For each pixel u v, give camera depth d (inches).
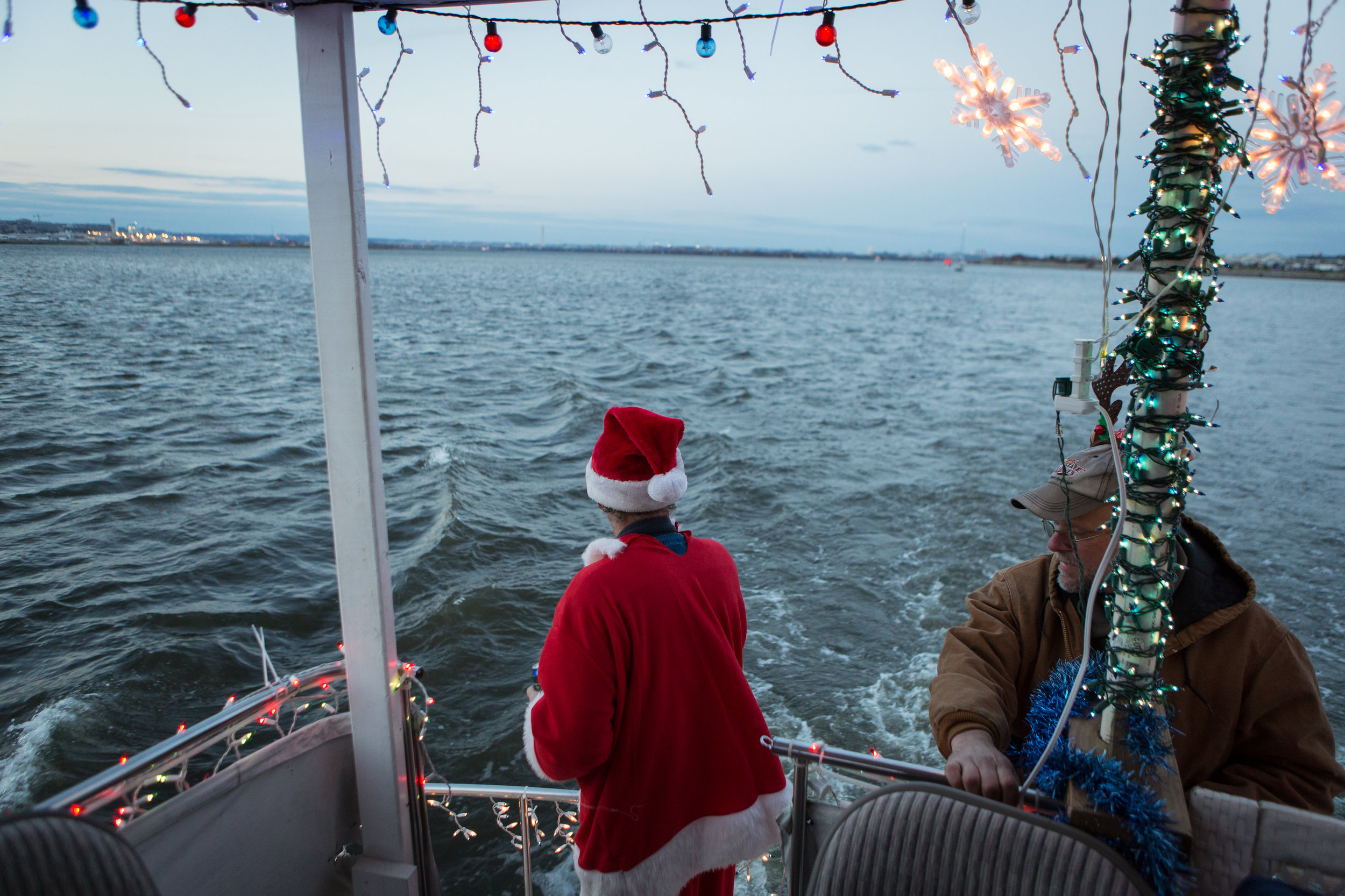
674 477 67.0
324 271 70.0
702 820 65.4
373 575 75.0
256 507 518.0
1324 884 51.4
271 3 63.2
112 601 371.2
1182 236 49.2
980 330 2236.7
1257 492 577.9
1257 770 61.1
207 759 258.5
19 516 480.7
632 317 2364.7
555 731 60.4
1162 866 50.3
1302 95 46.4
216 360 1210.0
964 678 67.3
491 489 558.9
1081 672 53.1
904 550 451.2
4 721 281.7
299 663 334.6
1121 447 54.5
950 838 51.4
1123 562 54.7
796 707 295.1
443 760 266.8
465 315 2287.2
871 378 1198.3
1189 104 47.1
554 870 213.2
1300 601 388.5
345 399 71.8
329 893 81.4
